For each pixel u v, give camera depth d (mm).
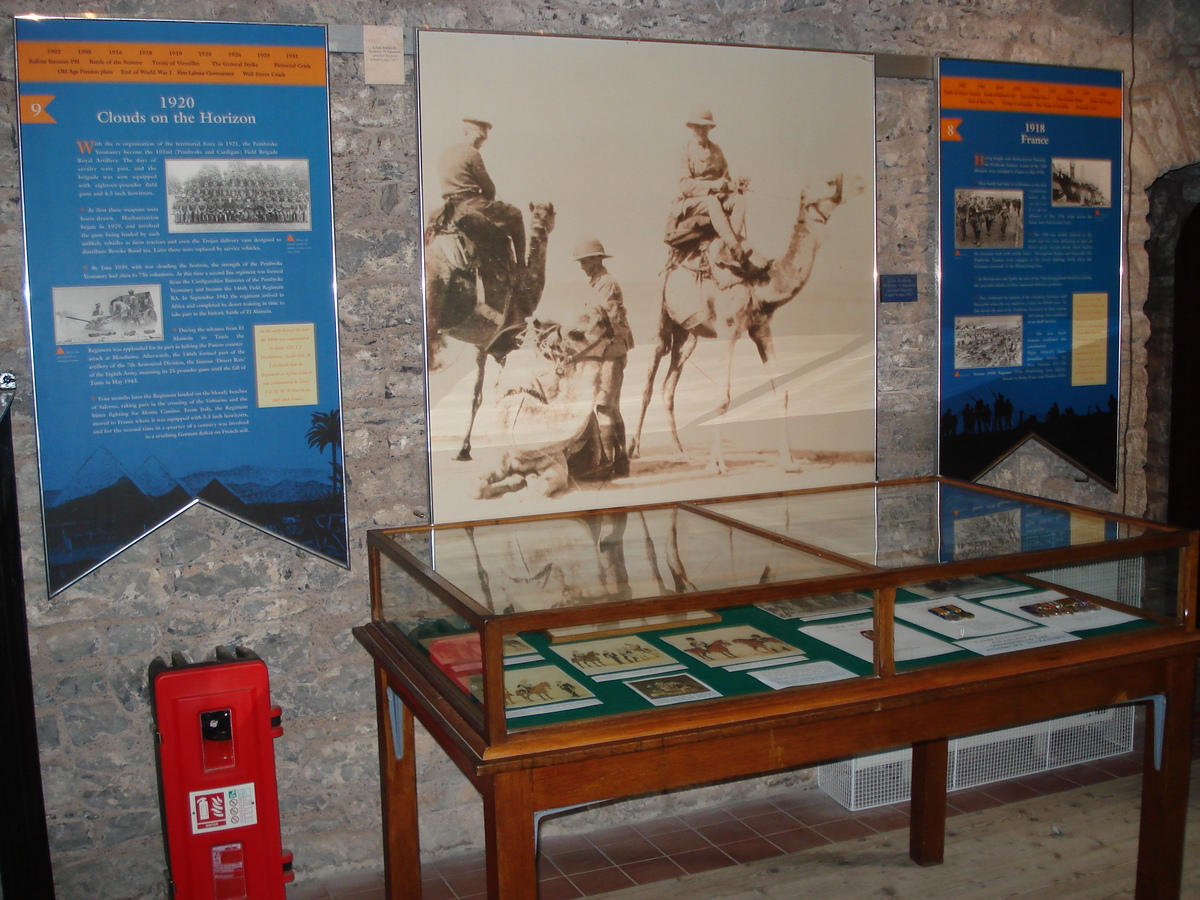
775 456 3744
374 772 3346
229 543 3135
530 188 3326
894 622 2461
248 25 3006
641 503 3562
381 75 3162
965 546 2604
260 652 3197
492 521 3139
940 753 3152
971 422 4066
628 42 3402
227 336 3059
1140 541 2574
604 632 2539
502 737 1966
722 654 2447
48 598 2971
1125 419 4383
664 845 3436
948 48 3926
